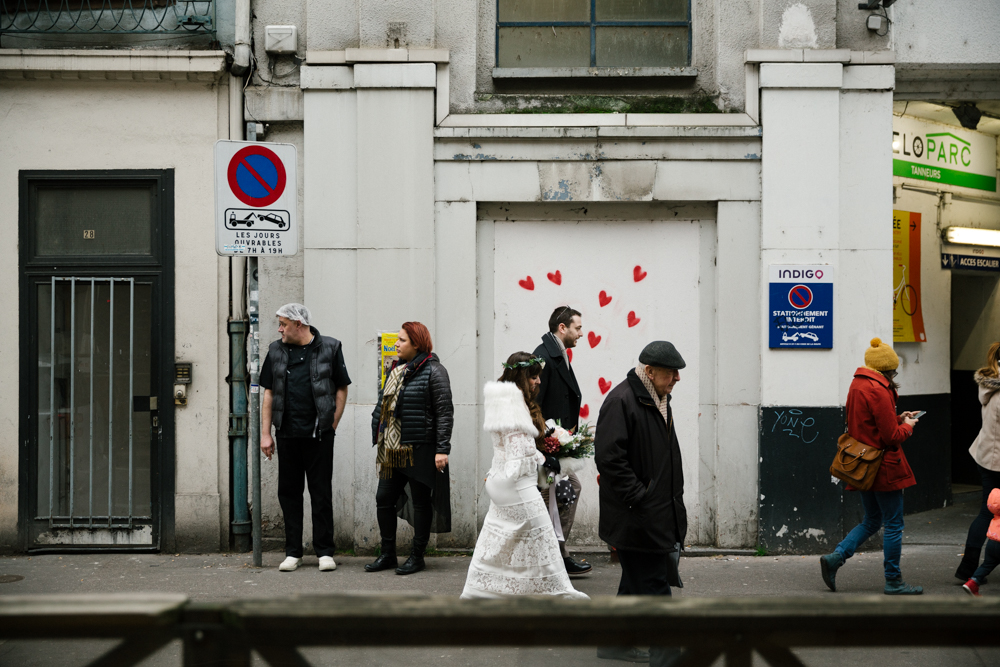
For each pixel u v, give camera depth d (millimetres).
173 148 6738
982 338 9281
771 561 6344
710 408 6707
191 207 6734
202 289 6719
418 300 6594
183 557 6590
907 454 8109
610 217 6758
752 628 2248
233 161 5836
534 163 6629
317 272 6641
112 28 6824
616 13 6965
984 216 8984
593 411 6789
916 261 8211
